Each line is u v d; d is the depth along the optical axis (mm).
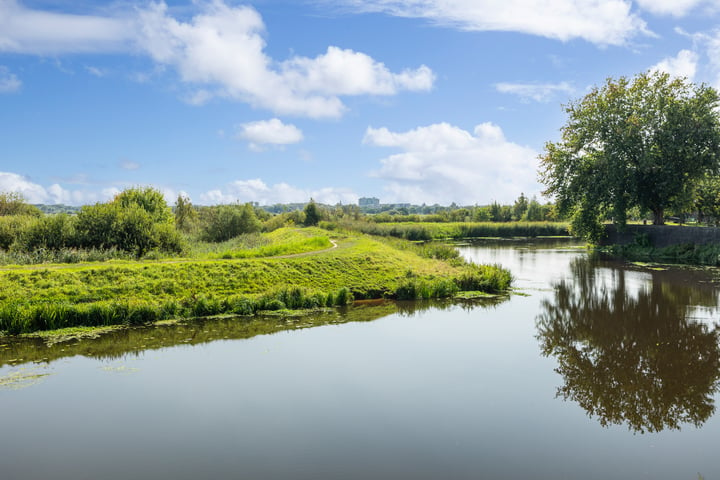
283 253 29078
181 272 20031
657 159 39844
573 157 44906
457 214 101312
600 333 15438
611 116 41594
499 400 10195
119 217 27000
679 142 38062
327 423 9109
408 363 12492
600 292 22875
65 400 10211
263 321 17156
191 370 11992
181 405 9930
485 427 8984
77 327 15734
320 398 10266
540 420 9289
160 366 12297
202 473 7434
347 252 27906
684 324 16531
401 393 10523
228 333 15461
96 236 26078
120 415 9484
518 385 11039
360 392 10586
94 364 12445
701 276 27469
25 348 13766
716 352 13391
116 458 7875
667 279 26531
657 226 40750
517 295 22453
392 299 21516
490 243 59531
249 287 20250
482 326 16438
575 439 8562
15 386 10961
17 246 24234
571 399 10242
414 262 28969
